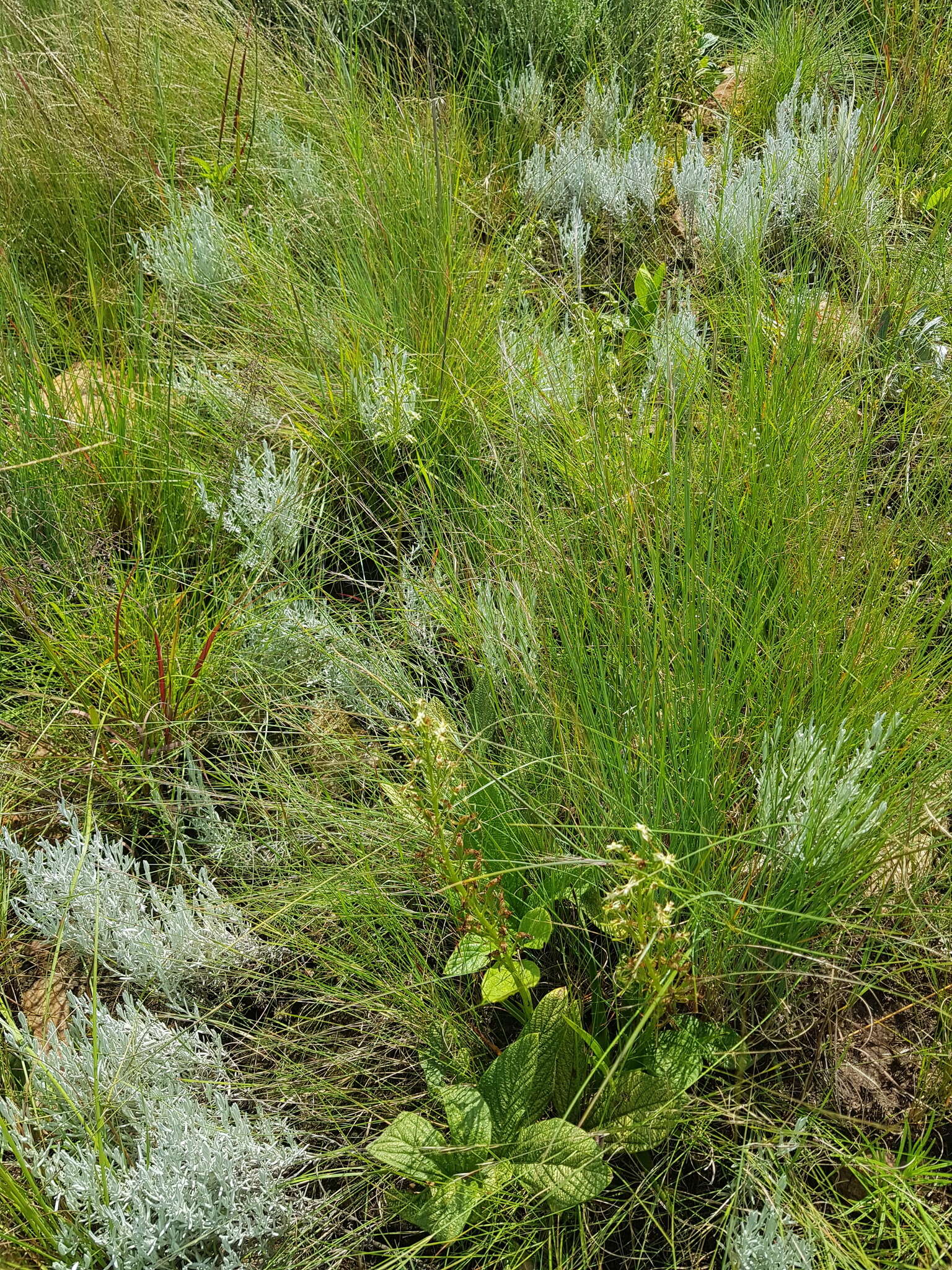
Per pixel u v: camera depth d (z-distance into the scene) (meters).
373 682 1.04
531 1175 0.73
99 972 0.92
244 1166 0.75
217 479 1.20
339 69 1.67
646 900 0.71
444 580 1.10
